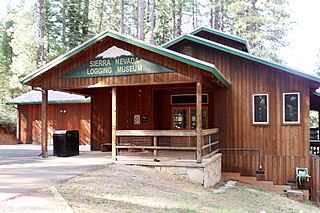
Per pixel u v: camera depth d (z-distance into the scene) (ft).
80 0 103.09
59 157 38.86
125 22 122.83
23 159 36.88
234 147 42.52
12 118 78.74
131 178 27.86
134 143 44.68
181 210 20.27
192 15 121.80
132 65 34.81
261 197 32.35
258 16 84.07
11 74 102.63
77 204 18.19
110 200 20.16
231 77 43.21
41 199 18.49
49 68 37.14
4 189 20.83
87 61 36.60
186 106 47.85
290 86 40.40
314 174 39.09
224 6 92.58
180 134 33.06
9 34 102.94
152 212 18.71
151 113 46.80
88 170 29.09
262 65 41.65
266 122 41.32
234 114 42.78
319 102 51.44
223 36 51.03
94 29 117.19
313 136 59.21
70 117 65.26
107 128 48.98
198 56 45.37
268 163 41.01
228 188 34.96
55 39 97.40
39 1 82.94
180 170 32.60
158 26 119.55
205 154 35.19
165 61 33.60
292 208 28.99
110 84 35.60
